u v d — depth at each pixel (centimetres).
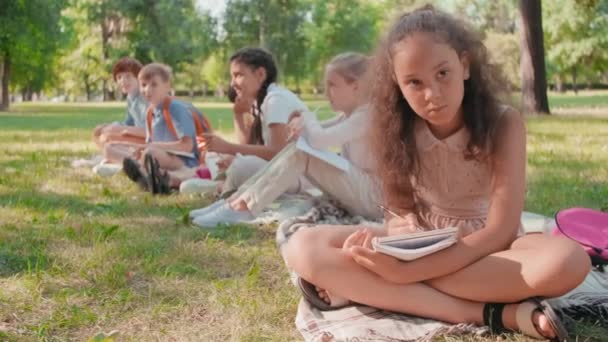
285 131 464
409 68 224
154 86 582
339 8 4734
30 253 340
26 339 235
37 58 3003
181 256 340
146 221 430
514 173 241
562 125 1298
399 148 262
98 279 297
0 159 789
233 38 4306
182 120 569
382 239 235
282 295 278
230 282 296
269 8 4284
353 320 244
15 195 521
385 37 250
